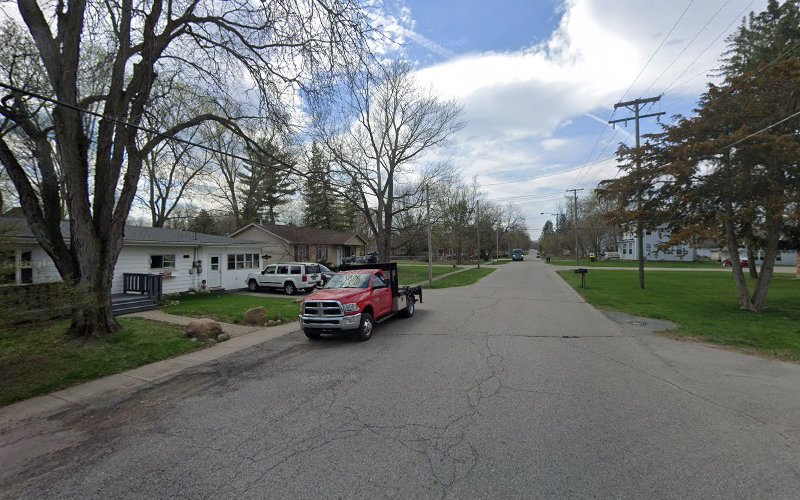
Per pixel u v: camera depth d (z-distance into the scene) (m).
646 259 60.59
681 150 12.84
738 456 3.74
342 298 9.24
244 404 5.43
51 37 8.74
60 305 6.53
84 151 9.11
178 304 15.88
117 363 7.52
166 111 11.47
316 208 52.12
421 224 33.31
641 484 3.26
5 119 8.42
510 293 19.88
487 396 5.44
